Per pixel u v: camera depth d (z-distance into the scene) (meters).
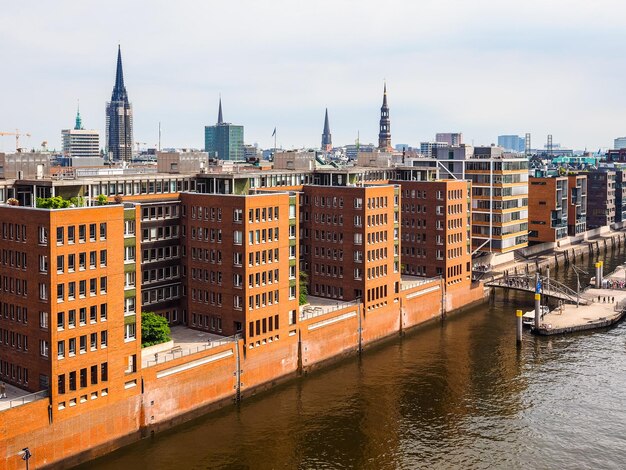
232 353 115.75
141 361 101.31
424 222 176.00
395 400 117.69
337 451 98.88
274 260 123.62
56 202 100.75
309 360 132.25
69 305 91.50
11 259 94.62
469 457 97.50
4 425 84.38
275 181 155.50
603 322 162.12
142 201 126.88
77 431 92.81
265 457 96.81
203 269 126.00
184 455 97.00
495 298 193.88
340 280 151.62
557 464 95.62
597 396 119.06
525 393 120.56
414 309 161.88
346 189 149.62
